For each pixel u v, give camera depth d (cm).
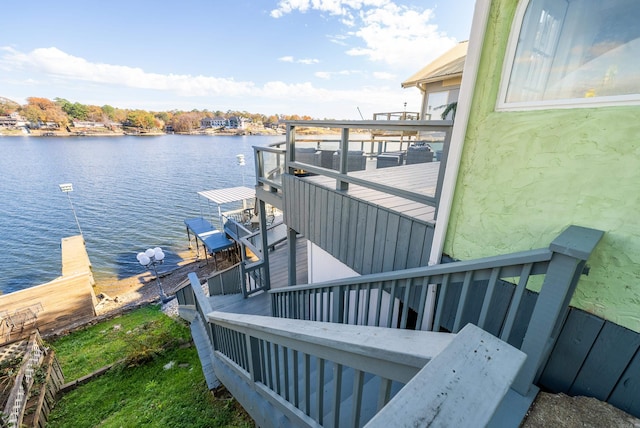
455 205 174
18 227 2100
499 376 55
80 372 593
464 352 59
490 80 144
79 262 1459
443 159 175
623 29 105
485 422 48
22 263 1638
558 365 133
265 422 192
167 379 511
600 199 114
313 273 455
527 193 138
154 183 3241
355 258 276
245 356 221
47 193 2864
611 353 117
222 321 228
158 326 785
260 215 507
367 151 503
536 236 138
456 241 177
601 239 114
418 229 204
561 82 124
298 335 110
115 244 1819
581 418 101
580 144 117
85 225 2144
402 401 50
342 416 153
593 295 119
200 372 498
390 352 71
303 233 366
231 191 1705
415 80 855
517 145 139
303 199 354
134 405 439
